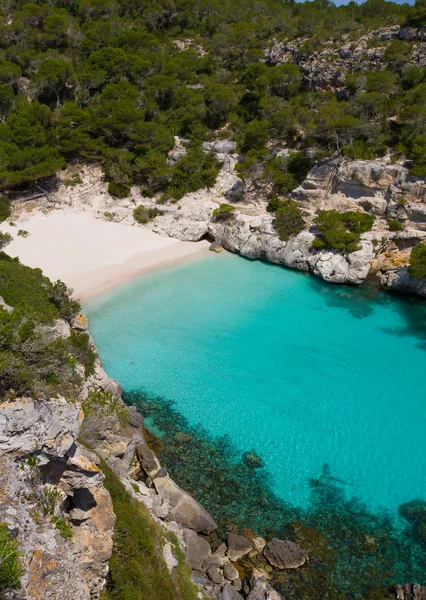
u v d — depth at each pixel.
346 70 69.19
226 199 62.62
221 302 45.75
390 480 27.08
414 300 46.34
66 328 31.44
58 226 58.06
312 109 68.00
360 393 33.97
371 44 69.25
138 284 48.25
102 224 59.44
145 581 15.69
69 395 18.22
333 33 75.31
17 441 12.73
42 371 15.70
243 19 93.12
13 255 50.88
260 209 59.72
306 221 55.47
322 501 25.73
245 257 55.16
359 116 60.84
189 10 96.81
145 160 64.38
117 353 37.72
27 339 16.09
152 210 60.34
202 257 54.91
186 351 38.28
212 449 29.00
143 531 17.83
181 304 45.12
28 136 64.94
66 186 64.88
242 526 24.20
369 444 29.55
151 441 29.06
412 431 30.59
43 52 84.56
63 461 13.98
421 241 49.00
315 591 21.03
